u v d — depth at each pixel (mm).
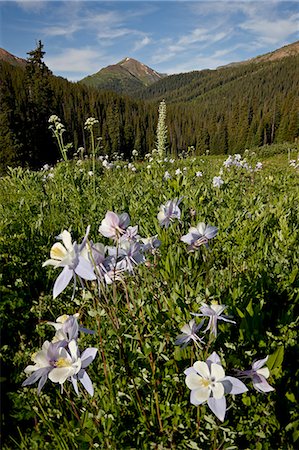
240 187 5734
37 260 3508
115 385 1890
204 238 2268
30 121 42531
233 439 1653
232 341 2033
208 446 1670
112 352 2039
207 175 7273
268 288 2529
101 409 1720
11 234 3875
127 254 1756
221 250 3309
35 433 1846
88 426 1728
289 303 2473
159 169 6781
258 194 4980
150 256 2613
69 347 1430
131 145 66438
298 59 174375
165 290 2439
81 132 62438
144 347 1779
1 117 38062
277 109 73438
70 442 1787
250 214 3883
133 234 1836
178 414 1729
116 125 62125
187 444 1628
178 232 3131
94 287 1694
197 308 1957
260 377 1568
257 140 69688
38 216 4395
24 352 2393
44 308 2752
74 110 67250
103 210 4543
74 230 4109
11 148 38156
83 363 1402
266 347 2000
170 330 1951
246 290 2424
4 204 5145
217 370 1355
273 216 3908
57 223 4453
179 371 1905
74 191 5082
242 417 1742
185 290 2184
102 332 2121
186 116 91500
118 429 1752
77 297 2750
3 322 2684
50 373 1382
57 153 47094
